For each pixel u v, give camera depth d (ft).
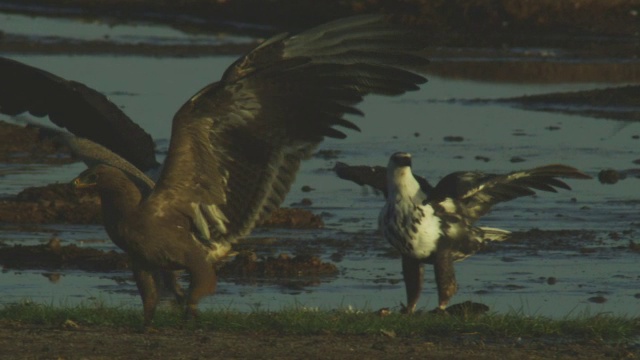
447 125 104.68
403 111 113.60
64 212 66.69
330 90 32.32
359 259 57.06
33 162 86.74
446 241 41.45
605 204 70.64
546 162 84.84
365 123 105.70
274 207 33.53
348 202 72.28
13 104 37.68
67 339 34.96
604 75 146.00
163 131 98.94
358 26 32.09
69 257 55.88
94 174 33.04
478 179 41.04
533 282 51.37
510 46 174.40
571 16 191.52
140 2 233.14
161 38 184.65
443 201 41.42
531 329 37.86
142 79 136.26
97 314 38.68
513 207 69.77
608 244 59.82
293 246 60.03
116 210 33.30
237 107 32.27
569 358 33.91
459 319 38.63
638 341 37.35
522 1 192.03
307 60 31.96
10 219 65.57
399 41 32.24
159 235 33.50
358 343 35.40
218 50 170.19
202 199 33.37
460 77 142.92
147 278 35.45
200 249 34.22
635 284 51.08
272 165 33.17
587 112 112.16
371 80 32.40
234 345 34.50
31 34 183.83
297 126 32.68
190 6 223.92
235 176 33.32
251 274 53.31
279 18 206.80
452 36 180.75
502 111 113.80
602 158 87.10
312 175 81.25
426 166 83.35
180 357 32.83
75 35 185.47
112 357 32.68
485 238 42.24
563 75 146.00
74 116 38.04
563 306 46.60
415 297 42.65
